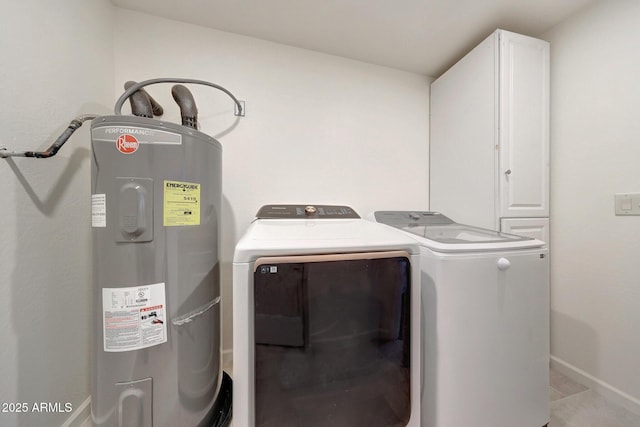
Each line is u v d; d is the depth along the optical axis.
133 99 1.04
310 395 0.77
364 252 0.81
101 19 1.24
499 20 1.43
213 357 1.04
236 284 0.71
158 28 1.42
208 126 1.51
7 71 0.77
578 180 1.37
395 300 0.84
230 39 1.53
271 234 0.93
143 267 0.81
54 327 0.94
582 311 1.36
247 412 0.71
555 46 1.48
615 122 1.23
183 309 0.90
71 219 1.03
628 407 1.17
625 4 1.19
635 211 1.16
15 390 0.79
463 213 1.63
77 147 1.07
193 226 0.92
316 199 1.72
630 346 1.18
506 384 0.97
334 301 0.79
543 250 1.04
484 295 0.95
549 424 1.10
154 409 0.83
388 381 0.83
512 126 1.40
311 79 1.69
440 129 1.85
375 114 1.85
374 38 1.58
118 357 0.79
